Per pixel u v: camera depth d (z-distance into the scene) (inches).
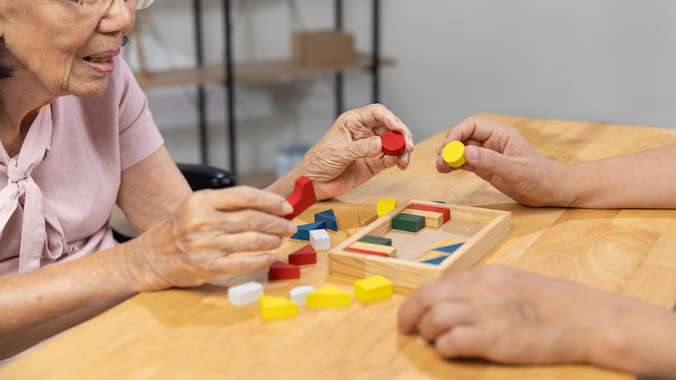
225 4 116.0
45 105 46.6
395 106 142.5
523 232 44.0
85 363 35.7
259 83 143.5
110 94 51.0
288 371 35.0
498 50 123.1
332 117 149.5
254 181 140.4
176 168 55.1
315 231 44.1
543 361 35.0
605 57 110.3
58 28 41.1
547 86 118.6
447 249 40.9
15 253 47.6
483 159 44.6
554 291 36.1
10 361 45.1
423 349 35.9
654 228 43.8
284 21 141.0
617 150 54.7
